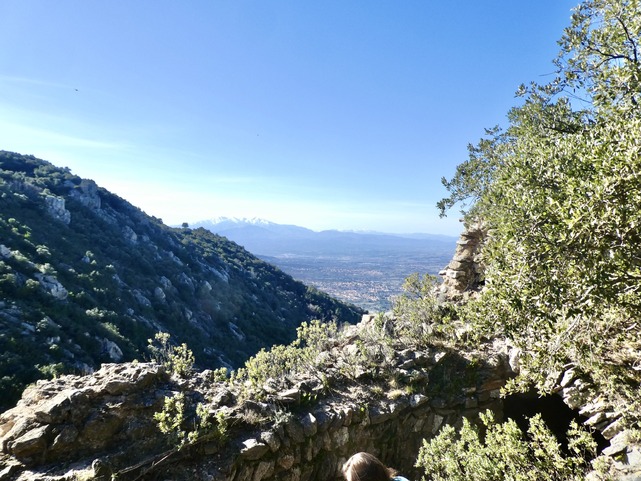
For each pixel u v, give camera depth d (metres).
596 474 3.63
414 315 7.86
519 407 7.34
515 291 3.69
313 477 5.00
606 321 4.18
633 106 3.84
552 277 3.38
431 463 4.38
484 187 8.47
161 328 47.62
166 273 66.62
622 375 4.31
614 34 4.51
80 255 52.56
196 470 4.04
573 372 5.21
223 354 50.75
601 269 2.99
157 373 4.93
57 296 36.97
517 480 3.56
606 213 2.89
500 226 4.43
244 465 4.34
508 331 4.10
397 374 6.34
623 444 4.19
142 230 81.06
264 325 66.25
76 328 33.22
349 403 5.66
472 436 4.22
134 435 4.18
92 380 4.72
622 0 4.39
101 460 3.70
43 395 4.39
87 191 76.88
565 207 3.19
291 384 5.79
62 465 3.73
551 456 3.75
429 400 6.24
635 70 4.00
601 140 3.75
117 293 47.56
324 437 5.14
